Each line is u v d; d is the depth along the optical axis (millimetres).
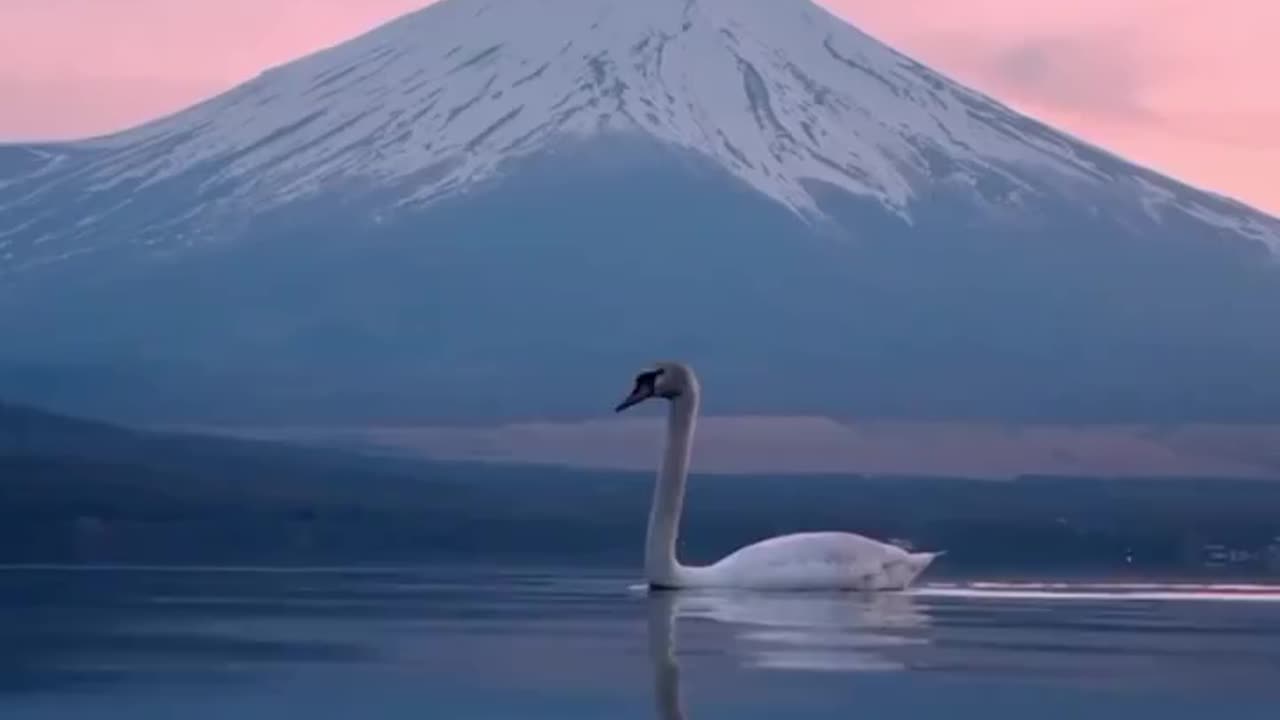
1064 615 12906
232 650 9594
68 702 7555
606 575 19500
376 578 17797
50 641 10062
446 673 8602
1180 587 17344
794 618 12281
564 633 10766
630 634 10758
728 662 9172
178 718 7102
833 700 7742
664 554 15641
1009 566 25047
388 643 10023
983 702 7742
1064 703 7754
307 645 9891
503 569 20484
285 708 7391
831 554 15852
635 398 15938
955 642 10445
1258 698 7957
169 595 14289
